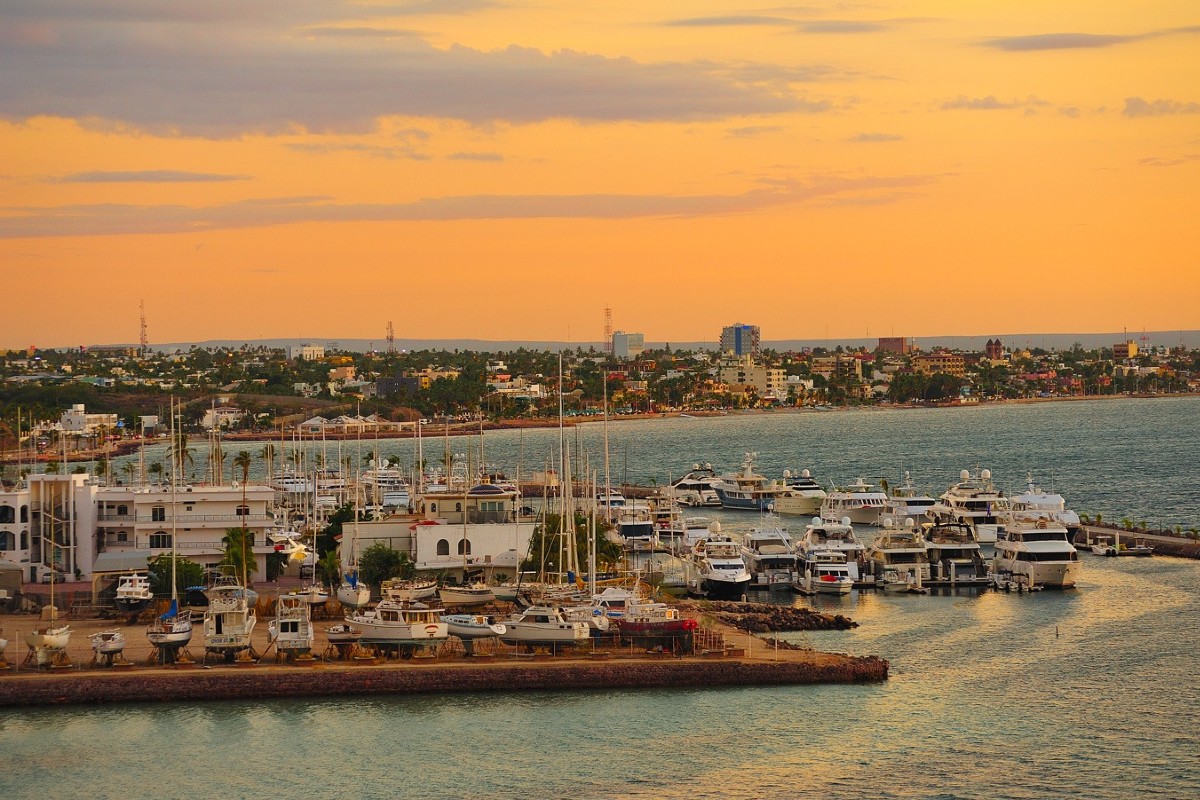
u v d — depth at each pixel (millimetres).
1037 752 132125
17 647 157500
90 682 146375
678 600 198500
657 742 135250
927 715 142500
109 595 191250
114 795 124438
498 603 188125
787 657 157625
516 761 131000
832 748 133375
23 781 127125
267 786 126125
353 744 135500
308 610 166250
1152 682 154125
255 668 151500
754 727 139125
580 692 150000
